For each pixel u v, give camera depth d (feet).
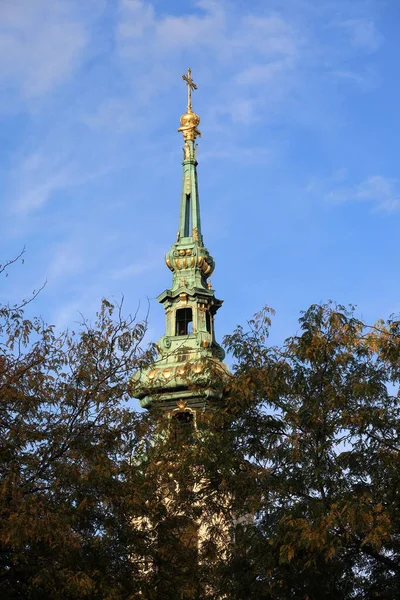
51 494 125.29
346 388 137.69
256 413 143.02
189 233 291.38
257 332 148.77
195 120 306.14
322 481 131.95
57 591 118.11
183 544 137.49
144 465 139.33
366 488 131.13
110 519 128.98
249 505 133.59
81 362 136.46
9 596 121.49
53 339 137.49
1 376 131.64
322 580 131.75
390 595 130.62
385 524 121.70
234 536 141.90
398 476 130.21
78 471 125.39
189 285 282.36
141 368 139.64
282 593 131.64
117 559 128.57
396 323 138.21
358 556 136.77
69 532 119.03
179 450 140.15
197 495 140.56
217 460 138.41
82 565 122.93
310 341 140.77
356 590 136.05
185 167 300.61
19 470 125.70
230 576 134.62
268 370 141.08
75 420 133.28
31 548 122.01
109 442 132.67
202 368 148.36
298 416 137.59
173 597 130.82
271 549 131.23
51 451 129.39
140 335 139.95
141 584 128.06
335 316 140.87
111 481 128.26
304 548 127.34
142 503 131.03
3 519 117.70
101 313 140.15
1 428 129.18
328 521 122.62
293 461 134.92
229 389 144.05
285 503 134.00
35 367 134.41
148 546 132.98
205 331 271.08
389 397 136.05
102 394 134.21
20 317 135.85
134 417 136.77
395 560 136.36
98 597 122.72
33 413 131.23
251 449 141.38
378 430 135.44
